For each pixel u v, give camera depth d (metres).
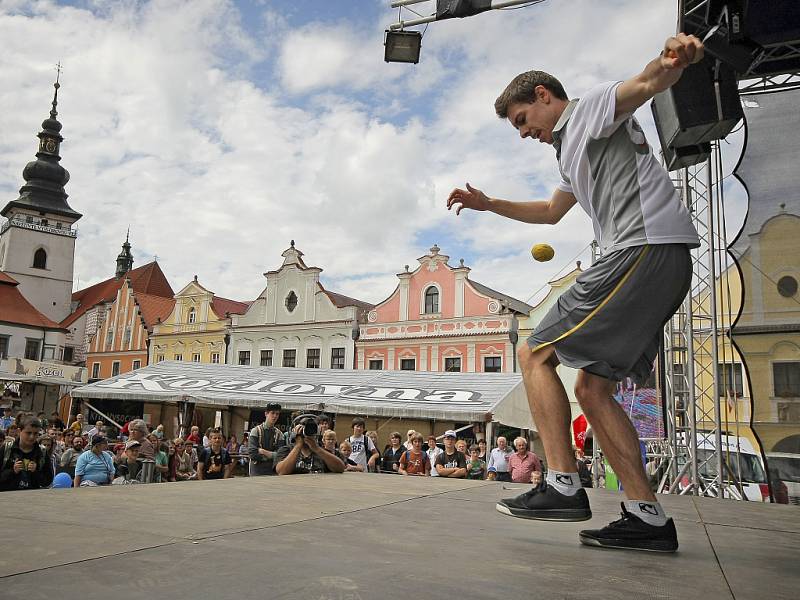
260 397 15.64
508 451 8.46
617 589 1.15
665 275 1.63
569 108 1.81
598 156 1.74
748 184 5.68
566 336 1.70
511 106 1.91
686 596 1.12
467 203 2.30
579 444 12.50
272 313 30.05
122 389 17.05
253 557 1.30
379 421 18.34
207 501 2.18
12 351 40.34
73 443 8.23
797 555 1.58
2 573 1.09
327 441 6.38
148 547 1.35
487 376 15.59
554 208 2.21
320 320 28.30
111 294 55.66
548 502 1.68
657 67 1.53
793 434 5.25
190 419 18.20
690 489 7.25
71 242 56.16
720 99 4.16
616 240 1.69
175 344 33.47
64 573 1.11
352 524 1.80
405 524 1.85
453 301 25.17
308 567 1.23
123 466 7.07
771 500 5.19
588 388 1.69
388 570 1.23
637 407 9.02
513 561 1.37
